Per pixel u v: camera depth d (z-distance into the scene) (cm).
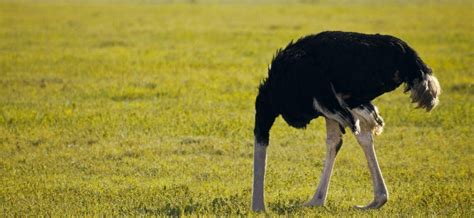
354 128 2578
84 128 4188
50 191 2997
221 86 5528
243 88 5484
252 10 12800
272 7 13638
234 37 8612
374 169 2620
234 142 3934
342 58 2572
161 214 2589
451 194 2858
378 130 2627
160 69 6266
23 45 7694
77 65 6400
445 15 11725
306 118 2644
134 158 3612
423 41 8325
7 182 3156
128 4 14600
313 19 10925
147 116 4475
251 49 7594
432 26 9912
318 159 3628
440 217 2544
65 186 3081
